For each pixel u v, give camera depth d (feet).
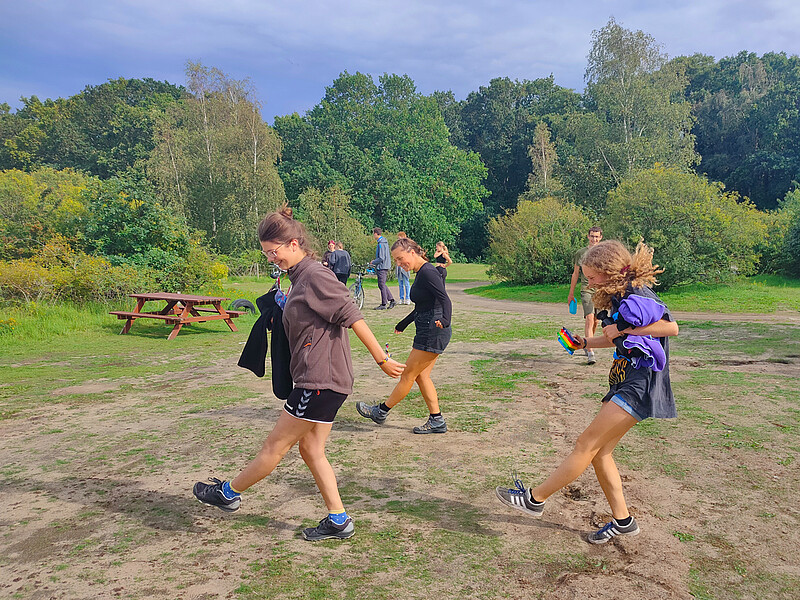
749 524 10.32
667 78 126.31
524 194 169.17
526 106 266.98
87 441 15.70
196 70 134.92
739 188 190.08
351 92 197.67
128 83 262.67
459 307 56.39
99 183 57.31
